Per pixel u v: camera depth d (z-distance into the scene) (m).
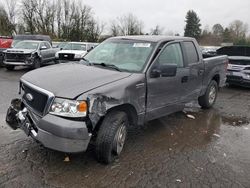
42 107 3.87
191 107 7.86
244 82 10.68
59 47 19.05
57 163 4.20
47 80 4.09
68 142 3.67
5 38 17.69
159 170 4.20
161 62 5.12
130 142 5.16
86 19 57.38
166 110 5.40
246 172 4.26
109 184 3.78
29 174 3.88
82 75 4.28
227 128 6.24
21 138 5.00
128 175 4.01
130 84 4.36
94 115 3.82
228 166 4.42
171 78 5.30
